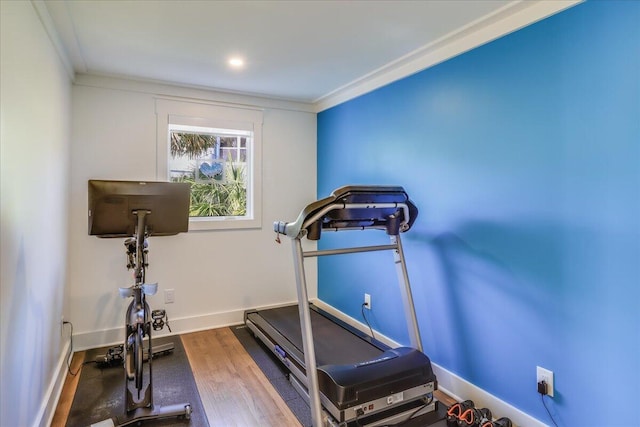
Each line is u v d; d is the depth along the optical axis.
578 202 1.66
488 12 1.91
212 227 3.44
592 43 1.58
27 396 1.63
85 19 2.00
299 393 2.28
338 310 3.62
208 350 2.94
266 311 3.43
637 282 1.47
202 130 3.45
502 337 2.02
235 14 1.95
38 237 1.82
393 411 1.97
